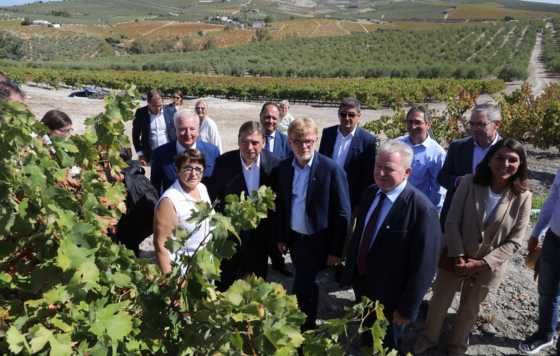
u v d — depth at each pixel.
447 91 32.78
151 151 6.24
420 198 3.06
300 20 157.38
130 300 1.70
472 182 3.51
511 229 3.48
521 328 4.18
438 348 3.91
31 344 1.29
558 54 67.38
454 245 3.51
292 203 3.91
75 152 1.82
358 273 3.47
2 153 1.51
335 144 4.93
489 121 4.02
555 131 11.25
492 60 74.12
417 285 3.03
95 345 1.43
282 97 33.44
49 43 105.44
